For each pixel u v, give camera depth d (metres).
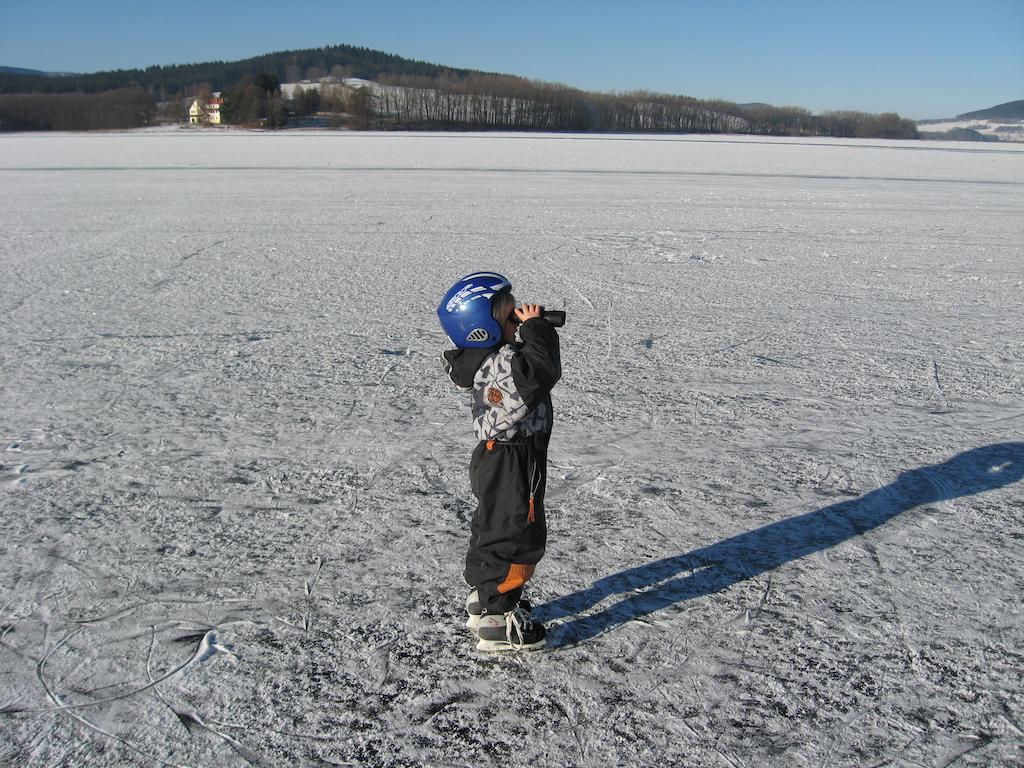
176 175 28.02
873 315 8.68
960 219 17.08
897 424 5.48
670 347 7.40
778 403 5.90
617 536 3.92
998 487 4.50
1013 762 2.48
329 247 12.92
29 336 7.65
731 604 3.34
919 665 2.95
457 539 3.89
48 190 22.45
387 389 6.19
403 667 2.94
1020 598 3.40
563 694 2.79
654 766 2.46
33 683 2.83
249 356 7.03
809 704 2.74
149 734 2.59
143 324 8.12
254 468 4.73
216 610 3.29
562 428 5.39
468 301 2.86
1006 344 7.52
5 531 3.94
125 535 3.91
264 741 2.57
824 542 3.87
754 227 15.59
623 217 16.95
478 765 2.47
